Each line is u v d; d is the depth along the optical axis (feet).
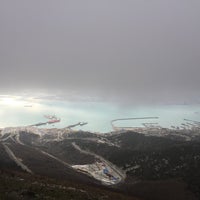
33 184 228.22
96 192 263.70
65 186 257.75
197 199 313.53
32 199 191.01
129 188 354.95
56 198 201.77
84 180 356.59
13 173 280.10
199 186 335.88
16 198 184.96
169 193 329.52
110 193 279.28
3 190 195.62
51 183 261.65
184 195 323.37
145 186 353.72
